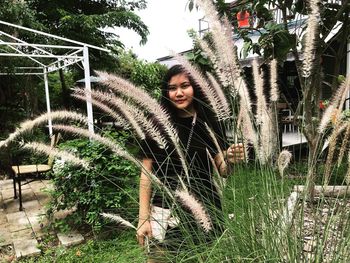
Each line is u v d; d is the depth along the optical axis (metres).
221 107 1.43
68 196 3.29
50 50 8.20
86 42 9.88
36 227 3.55
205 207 1.38
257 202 1.33
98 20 9.85
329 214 1.29
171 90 1.62
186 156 1.57
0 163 6.00
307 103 2.36
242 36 2.75
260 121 1.43
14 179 4.65
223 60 1.42
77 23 9.60
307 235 1.33
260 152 1.41
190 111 1.67
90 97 1.39
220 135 1.60
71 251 2.83
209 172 1.52
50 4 10.06
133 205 1.87
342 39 2.66
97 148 3.00
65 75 10.94
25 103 8.30
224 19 1.49
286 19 2.57
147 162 1.62
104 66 10.23
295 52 2.47
